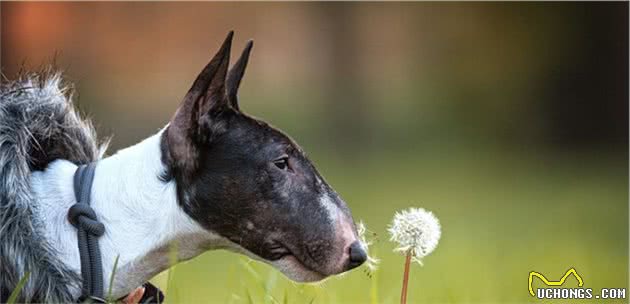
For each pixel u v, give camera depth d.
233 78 5.34
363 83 24.52
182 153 5.20
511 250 12.09
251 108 23.06
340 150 22.81
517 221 14.99
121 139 20.86
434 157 22.19
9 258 5.18
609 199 17.36
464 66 24.59
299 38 24.03
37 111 5.57
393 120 24.23
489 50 24.48
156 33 21.89
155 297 5.71
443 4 24.89
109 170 5.33
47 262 5.19
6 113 5.43
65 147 5.70
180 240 5.28
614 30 23.00
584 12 23.39
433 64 24.78
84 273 5.21
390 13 24.81
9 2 18.36
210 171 5.18
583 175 20.30
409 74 24.73
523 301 8.55
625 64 22.89
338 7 24.44
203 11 22.67
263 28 23.58
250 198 5.18
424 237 5.23
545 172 20.73
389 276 9.05
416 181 18.91
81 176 5.35
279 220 5.20
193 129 5.16
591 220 15.17
